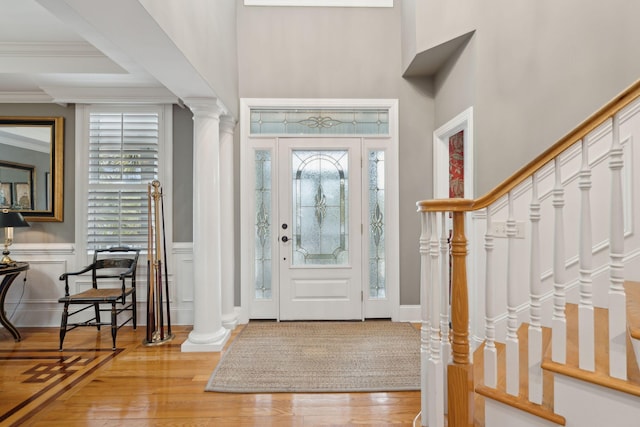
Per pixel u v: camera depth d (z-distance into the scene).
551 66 2.29
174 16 1.82
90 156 3.30
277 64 3.40
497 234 2.28
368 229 3.49
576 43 2.20
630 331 1.25
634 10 2.03
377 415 1.88
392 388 2.15
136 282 3.33
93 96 3.13
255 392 2.10
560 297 1.39
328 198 3.49
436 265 1.51
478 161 2.55
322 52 3.42
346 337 2.98
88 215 3.31
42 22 2.40
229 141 3.25
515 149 2.42
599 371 1.31
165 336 2.99
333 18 3.43
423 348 1.60
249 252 3.43
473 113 2.60
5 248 3.02
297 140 3.44
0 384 2.19
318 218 3.48
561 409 1.36
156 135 3.34
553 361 1.40
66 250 3.30
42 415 1.87
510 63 2.44
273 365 2.44
